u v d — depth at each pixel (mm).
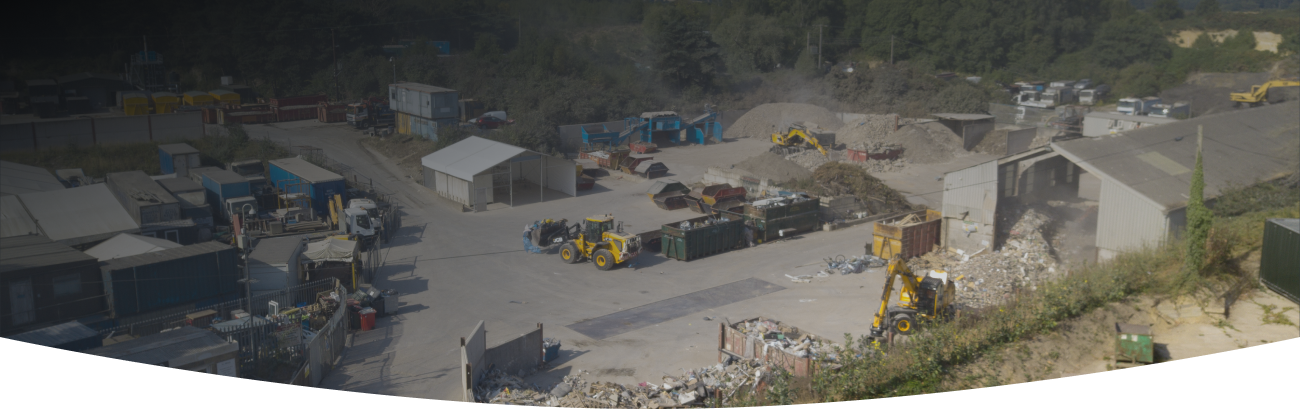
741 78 101000
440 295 29703
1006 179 35000
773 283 30750
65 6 90375
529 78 86375
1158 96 95125
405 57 91562
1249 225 25828
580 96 77750
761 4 128125
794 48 117688
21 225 29781
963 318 20328
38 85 68312
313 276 29438
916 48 117562
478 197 45000
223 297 26969
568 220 42531
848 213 41688
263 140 58219
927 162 60750
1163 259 22641
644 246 35969
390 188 49844
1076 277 21844
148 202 34531
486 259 34750
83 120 53781
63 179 39781
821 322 26016
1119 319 19703
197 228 35156
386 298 27359
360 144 62000
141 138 56500
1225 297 20141
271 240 30719
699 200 44156
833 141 63688
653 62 97000
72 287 24188
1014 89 102750
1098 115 68500
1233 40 105312
